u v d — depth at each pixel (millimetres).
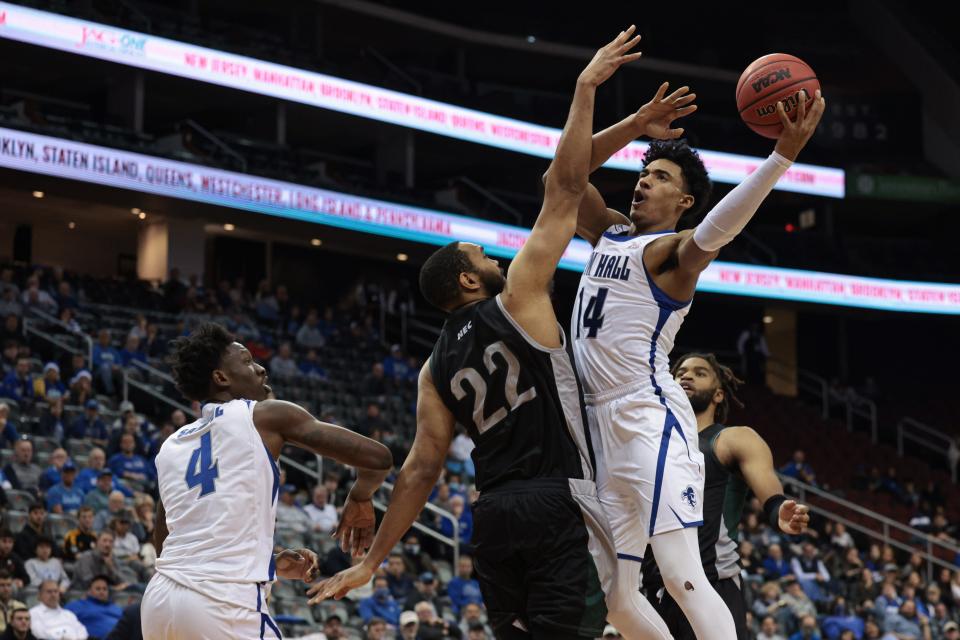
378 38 28094
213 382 3742
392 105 24234
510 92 30078
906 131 32438
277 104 23469
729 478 4891
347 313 23797
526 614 3518
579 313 3916
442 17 29031
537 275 3527
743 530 16484
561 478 3461
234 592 3430
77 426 13477
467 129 25375
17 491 11406
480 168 29484
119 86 21797
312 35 26422
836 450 25609
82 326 16969
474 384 3539
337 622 10312
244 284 24969
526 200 28781
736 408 25812
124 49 20672
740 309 30922
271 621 3521
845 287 28438
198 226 22078
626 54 3650
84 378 14352
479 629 11203
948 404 29547
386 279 26953
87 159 19031
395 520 3689
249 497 3521
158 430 14078
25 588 9773
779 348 30828
